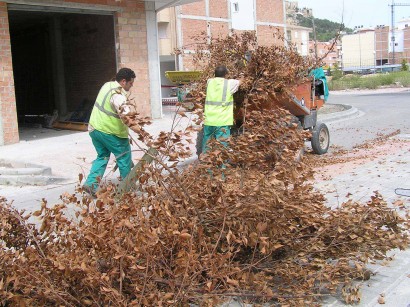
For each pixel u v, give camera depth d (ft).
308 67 29.30
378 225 14.96
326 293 13.70
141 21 54.39
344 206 15.26
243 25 131.85
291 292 13.09
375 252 14.65
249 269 12.86
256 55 25.96
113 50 57.11
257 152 13.87
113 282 11.47
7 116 43.55
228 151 13.88
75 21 62.64
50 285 10.99
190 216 13.15
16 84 77.36
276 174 13.30
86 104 60.23
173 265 11.84
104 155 24.03
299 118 33.76
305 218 14.25
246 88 25.86
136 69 54.39
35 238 12.86
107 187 12.86
